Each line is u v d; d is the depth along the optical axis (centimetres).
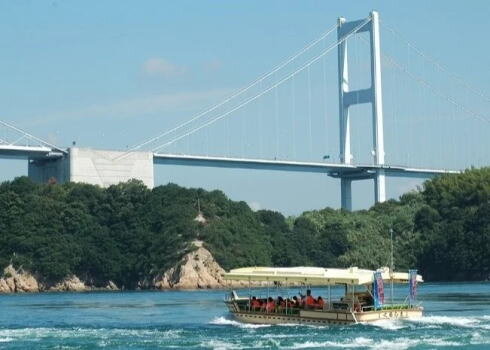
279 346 11288
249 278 14212
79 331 13800
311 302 13712
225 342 11800
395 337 11969
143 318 17025
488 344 11312
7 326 15238
